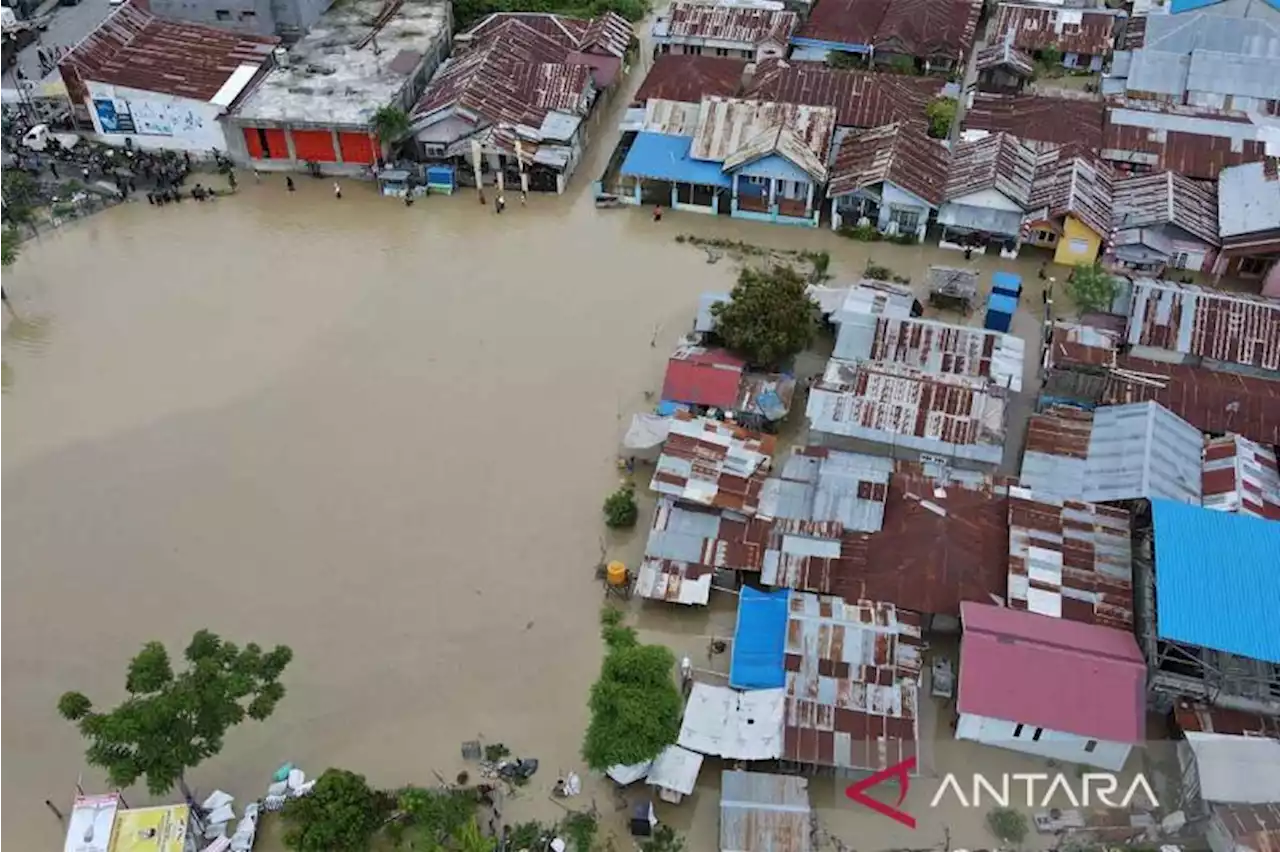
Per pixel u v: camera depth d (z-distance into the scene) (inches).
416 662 1692.9
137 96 2888.8
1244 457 1822.1
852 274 2524.6
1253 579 1560.0
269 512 1937.7
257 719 1492.4
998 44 3230.8
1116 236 2460.6
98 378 2234.3
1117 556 1690.5
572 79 3024.1
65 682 1668.3
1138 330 2133.4
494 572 1829.5
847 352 2097.7
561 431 2095.2
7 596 1797.5
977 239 2568.9
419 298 2455.7
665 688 1505.9
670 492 1829.5
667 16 3440.0
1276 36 2994.6
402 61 3125.0
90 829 1419.8
